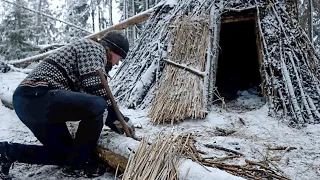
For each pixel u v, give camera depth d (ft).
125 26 24.72
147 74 16.71
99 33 25.20
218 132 12.48
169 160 7.16
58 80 8.24
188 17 17.47
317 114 13.73
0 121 14.19
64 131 9.02
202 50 15.92
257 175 8.42
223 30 23.82
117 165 8.47
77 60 8.41
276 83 14.87
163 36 17.83
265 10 16.96
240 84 22.40
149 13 23.62
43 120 8.20
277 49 15.84
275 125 13.24
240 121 13.74
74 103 7.98
